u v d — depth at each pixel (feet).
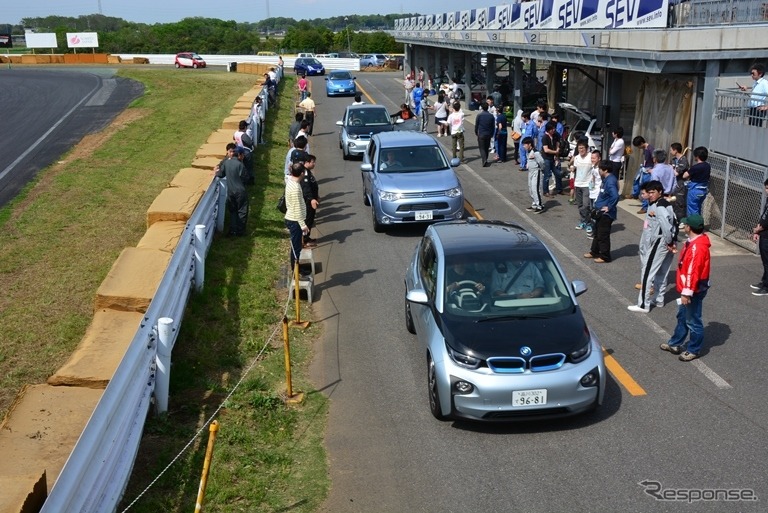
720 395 25.84
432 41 129.39
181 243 31.76
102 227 47.11
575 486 20.80
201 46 323.37
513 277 26.50
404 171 49.83
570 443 23.07
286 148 80.89
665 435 23.31
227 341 30.78
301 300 36.35
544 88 112.78
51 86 150.30
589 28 60.49
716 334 31.12
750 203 43.29
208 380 27.02
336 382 27.89
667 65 48.78
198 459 21.91
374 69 224.33
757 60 48.16
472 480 21.30
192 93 132.36
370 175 51.06
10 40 318.86
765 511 19.36
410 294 26.55
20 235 45.42
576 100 82.84
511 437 23.59
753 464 21.54
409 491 20.89
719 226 46.93
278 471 21.94
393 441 23.59
